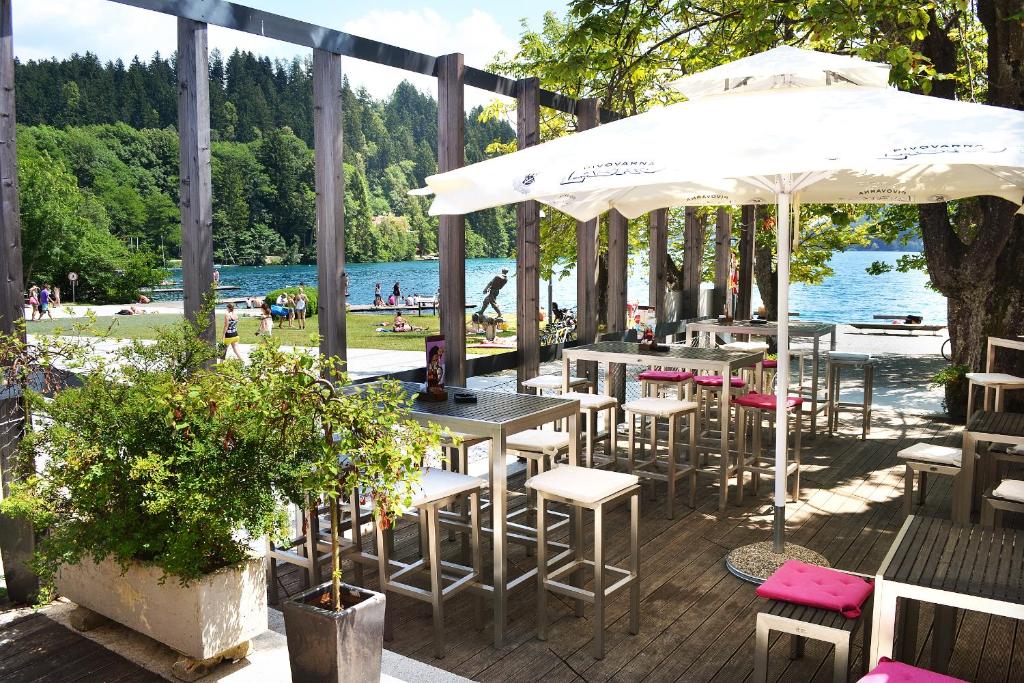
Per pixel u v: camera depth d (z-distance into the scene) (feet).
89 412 10.42
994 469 17.28
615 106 30.04
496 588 11.70
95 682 10.05
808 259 47.37
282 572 14.66
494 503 11.70
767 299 46.11
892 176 19.03
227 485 9.80
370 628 9.10
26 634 11.39
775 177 14.44
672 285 37.76
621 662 11.34
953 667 11.18
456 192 12.98
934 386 38.63
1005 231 25.58
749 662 11.32
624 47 29.81
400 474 9.10
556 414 13.05
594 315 25.38
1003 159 9.61
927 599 8.19
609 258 26.89
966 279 26.89
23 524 12.12
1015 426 15.37
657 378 20.06
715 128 11.66
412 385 15.14
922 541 9.57
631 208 21.11
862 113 11.41
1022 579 8.36
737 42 26.55
